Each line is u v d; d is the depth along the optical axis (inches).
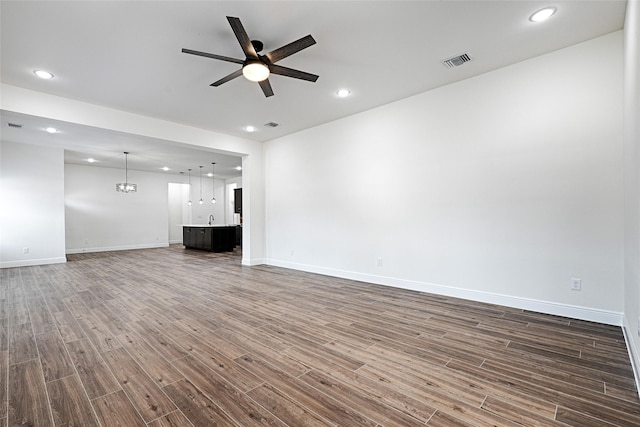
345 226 199.5
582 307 117.3
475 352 93.1
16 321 124.0
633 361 81.1
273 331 111.9
